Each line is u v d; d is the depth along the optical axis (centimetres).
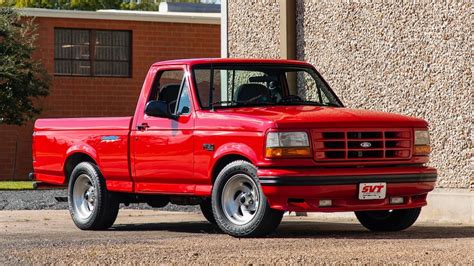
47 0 6025
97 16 3919
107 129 1403
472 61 1527
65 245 1155
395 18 1648
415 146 1252
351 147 1205
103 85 3969
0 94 3491
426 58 1596
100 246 1135
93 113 3962
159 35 4025
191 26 4056
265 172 1178
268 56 1894
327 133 1196
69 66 3922
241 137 1215
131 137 1365
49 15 3850
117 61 3991
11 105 3497
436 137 1577
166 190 1323
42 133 1512
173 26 4038
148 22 4009
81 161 1476
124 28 3981
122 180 1386
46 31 3862
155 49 4022
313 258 975
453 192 1530
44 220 1622
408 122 1248
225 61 1330
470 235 1236
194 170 1275
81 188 1449
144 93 1368
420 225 1452
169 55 4038
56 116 3906
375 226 1343
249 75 1334
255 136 1198
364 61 1705
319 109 1269
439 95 1575
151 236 1284
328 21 1773
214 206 1234
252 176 1200
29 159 3872
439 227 1399
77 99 3938
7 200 2192
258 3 1914
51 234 1342
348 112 1245
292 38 1830
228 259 980
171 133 1306
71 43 3919
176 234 1316
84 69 3944
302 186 1167
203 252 1050
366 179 1194
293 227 1441
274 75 1349
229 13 1984
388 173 1209
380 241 1146
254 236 1208
